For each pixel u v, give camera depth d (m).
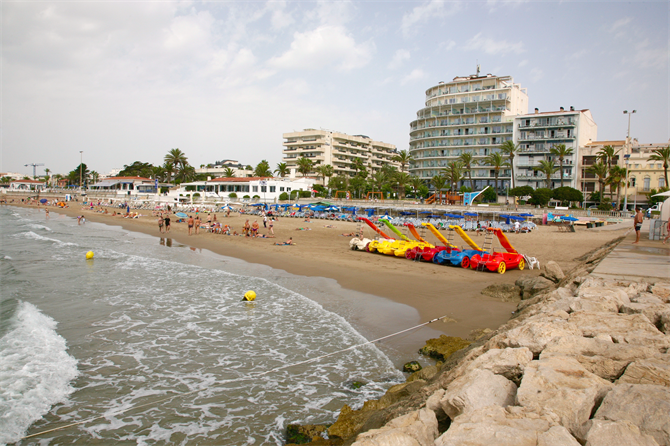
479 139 91.44
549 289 12.65
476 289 15.59
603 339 5.09
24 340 10.41
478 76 100.06
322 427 6.25
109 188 114.00
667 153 61.41
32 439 6.36
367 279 17.66
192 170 128.50
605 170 67.88
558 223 50.44
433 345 9.47
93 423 6.77
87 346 10.05
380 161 136.12
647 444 2.82
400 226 46.56
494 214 49.66
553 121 82.38
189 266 21.41
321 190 93.31
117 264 22.03
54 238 35.31
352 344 10.07
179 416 6.95
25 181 145.88
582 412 3.37
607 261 11.98
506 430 3.09
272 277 18.34
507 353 4.78
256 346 10.02
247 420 6.78
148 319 12.18
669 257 12.91
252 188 90.50
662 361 4.09
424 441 3.52
